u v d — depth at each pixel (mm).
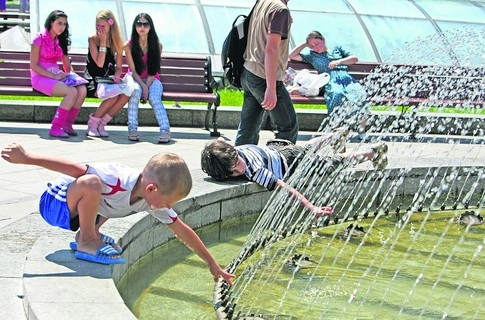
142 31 11797
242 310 5141
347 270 6188
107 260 4934
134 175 5066
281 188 7605
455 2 24234
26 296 4305
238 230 7539
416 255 6750
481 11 23953
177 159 4891
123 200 5047
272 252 6645
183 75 13148
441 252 6887
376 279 5961
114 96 11359
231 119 13367
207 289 5625
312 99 12852
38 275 4656
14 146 4891
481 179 9281
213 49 19656
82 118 12797
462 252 6906
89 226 5027
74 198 5004
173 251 6559
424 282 5930
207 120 13016
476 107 12672
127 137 11742
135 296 5398
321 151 8211
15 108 12625
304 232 7363
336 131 8930
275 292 5559
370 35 21375
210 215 7312
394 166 8852
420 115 12695
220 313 5043
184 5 20453
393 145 11758
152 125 13188
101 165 5090
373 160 8539
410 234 7523
